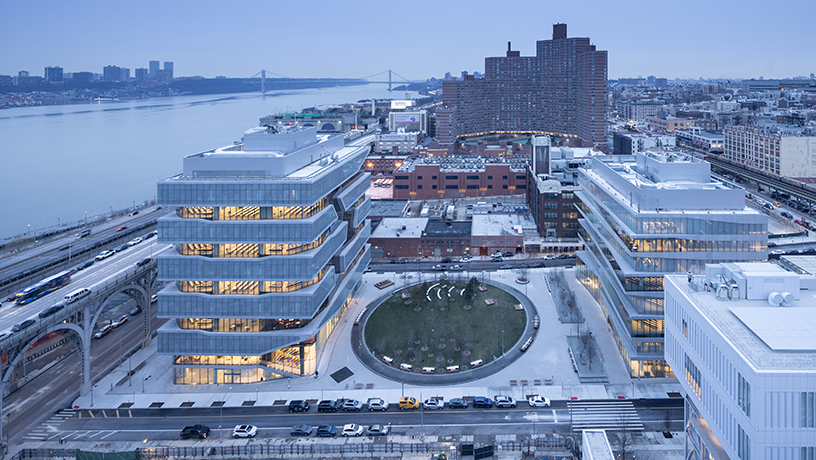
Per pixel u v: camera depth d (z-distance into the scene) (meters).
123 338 149.12
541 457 98.00
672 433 102.69
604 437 81.00
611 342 139.75
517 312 155.88
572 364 130.12
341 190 148.88
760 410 64.00
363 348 141.50
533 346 139.00
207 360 125.69
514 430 106.00
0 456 100.31
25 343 105.19
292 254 119.31
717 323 77.12
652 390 117.94
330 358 136.50
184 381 126.62
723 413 73.50
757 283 84.69
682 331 89.38
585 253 185.12
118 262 160.88
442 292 167.00
